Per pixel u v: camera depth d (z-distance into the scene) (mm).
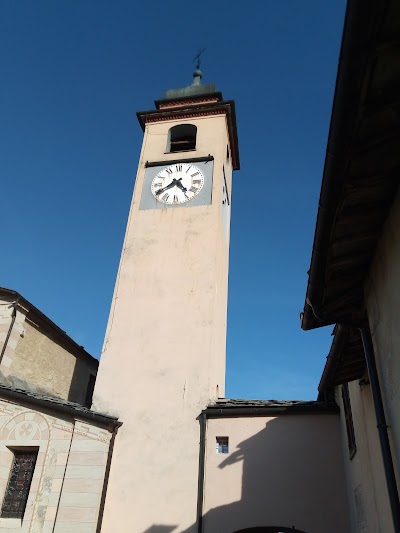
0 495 11367
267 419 13156
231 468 12555
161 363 14484
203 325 15031
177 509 12094
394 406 6039
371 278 6887
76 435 12141
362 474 9336
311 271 6613
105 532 11938
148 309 15586
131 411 13734
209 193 18000
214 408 13406
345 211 5730
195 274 16094
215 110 20609
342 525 11469
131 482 12570
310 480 12117
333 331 8688
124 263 16703
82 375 19734
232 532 11695
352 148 4727
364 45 3666
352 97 4094
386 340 6211
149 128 20781
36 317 16203
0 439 11945
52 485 11469
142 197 18391
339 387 12453
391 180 5426
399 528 5914
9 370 14703
